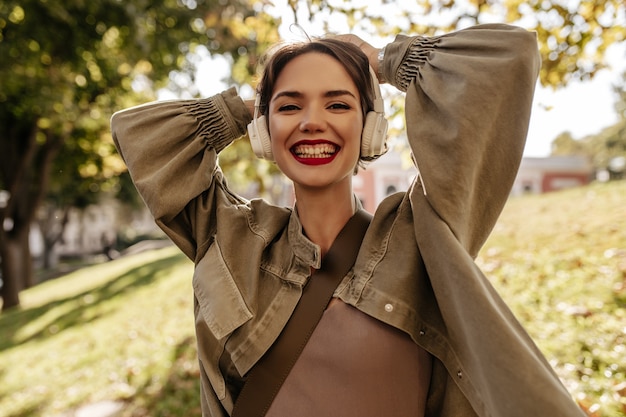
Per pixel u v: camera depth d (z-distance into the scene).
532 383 0.90
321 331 1.20
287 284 1.27
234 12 5.44
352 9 2.90
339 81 1.20
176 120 1.40
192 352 4.83
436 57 1.19
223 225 1.36
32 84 9.30
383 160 21.77
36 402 4.72
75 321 8.50
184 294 7.95
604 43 3.45
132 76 12.91
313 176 1.21
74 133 15.05
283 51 1.25
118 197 31.69
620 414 2.13
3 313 12.91
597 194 8.44
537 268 4.75
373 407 1.12
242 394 1.22
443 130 1.13
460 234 1.09
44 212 34.06
